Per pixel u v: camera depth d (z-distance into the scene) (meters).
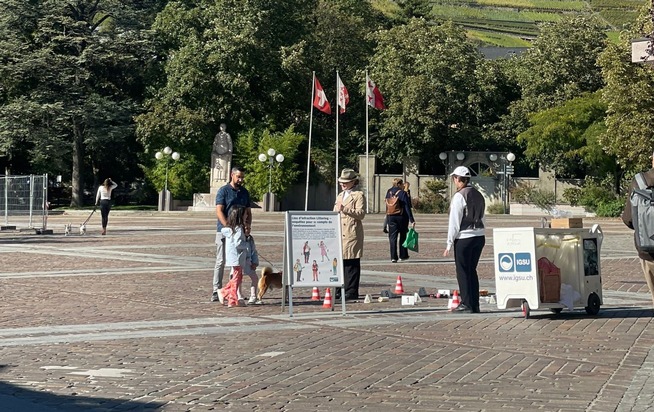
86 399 7.96
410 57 64.06
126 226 40.62
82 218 50.09
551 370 9.07
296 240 13.06
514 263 12.81
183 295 15.43
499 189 62.78
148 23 67.00
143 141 61.59
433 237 33.22
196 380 8.70
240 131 62.69
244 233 14.19
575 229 12.92
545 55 63.34
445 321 12.50
